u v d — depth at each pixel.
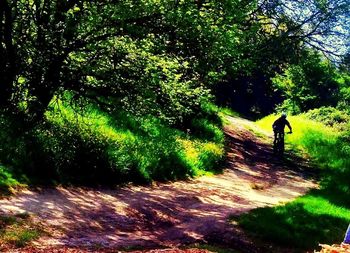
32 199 10.30
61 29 13.02
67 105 17.19
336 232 12.23
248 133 31.72
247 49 26.88
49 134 13.47
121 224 10.25
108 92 14.34
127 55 13.88
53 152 12.65
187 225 10.95
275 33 32.62
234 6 15.59
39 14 13.37
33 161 12.04
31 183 11.30
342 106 46.00
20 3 13.31
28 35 13.34
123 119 19.28
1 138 11.99
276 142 25.83
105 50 13.63
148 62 13.88
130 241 9.09
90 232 9.20
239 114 50.75
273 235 10.59
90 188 12.64
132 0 12.77
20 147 12.04
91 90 14.58
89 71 13.77
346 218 13.86
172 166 16.95
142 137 18.36
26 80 13.96
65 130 14.12
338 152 28.34
